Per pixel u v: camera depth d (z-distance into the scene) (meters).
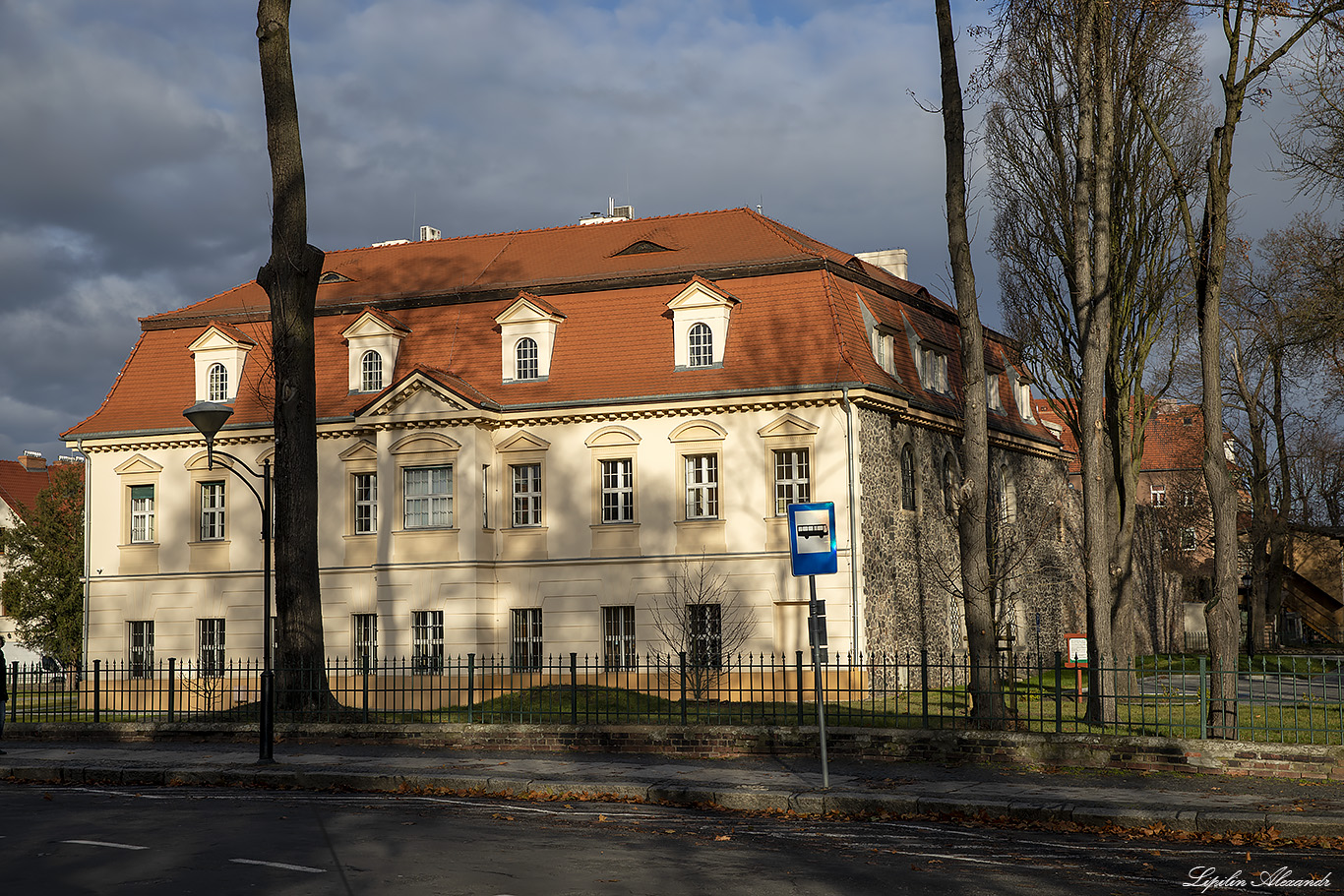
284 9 24.80
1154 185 30.27
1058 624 48.31
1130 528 29.41
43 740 23.11
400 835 12.53
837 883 10.31
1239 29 18.84
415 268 41.47
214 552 39.03
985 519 20.56
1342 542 65.62
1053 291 33.84
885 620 34.25
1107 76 21.80
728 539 34.34
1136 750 16.86
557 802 15.86
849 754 18.53
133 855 11.34
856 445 33.50
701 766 18.06
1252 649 53.88
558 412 35.59
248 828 13.02
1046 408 61.84
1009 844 12.60
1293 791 14.99
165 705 36.09
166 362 41.19
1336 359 33.16
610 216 46.94
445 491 35.84
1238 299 44.50
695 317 35.28
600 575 35.38
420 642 35.53
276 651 24.42
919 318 40.75
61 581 54.03
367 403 36.53
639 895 9.71
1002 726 19.34
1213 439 18.97
